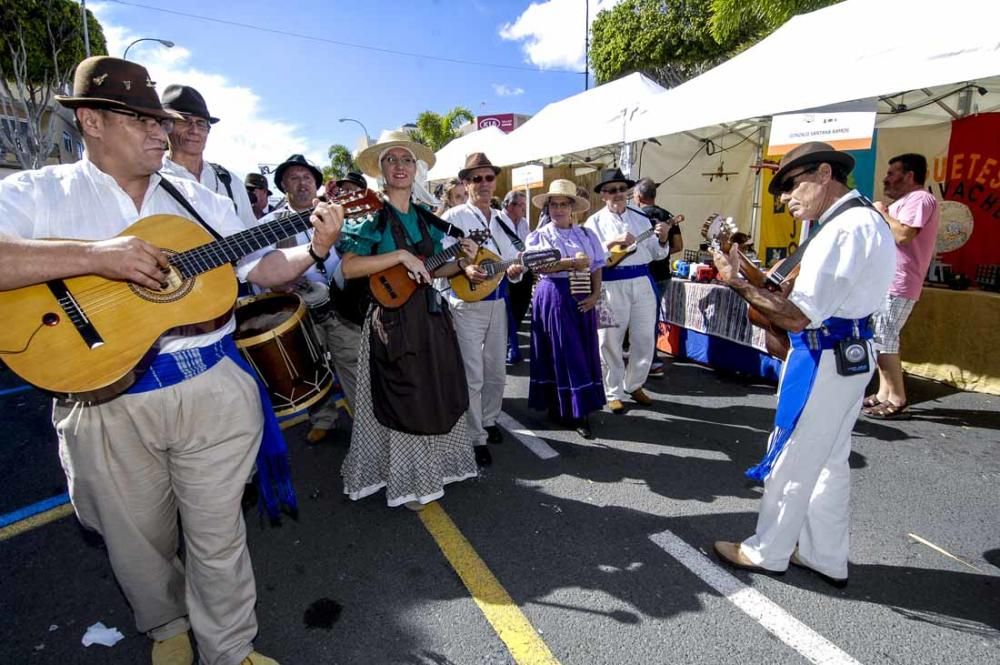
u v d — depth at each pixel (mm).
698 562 2463
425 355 2551
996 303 4371
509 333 5754
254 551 2646
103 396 1479
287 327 2197
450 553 2584
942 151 5547
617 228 4309
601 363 4219
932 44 3504
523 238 5625
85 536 2045
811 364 2031
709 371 5410
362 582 2402
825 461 2111
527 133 8539
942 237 5355
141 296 1560
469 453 3092
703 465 3428
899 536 2621
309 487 3262
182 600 1926
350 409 3713
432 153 2965
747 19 9734
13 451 3861
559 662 1949
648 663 1932
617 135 6363
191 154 2904
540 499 3051
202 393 1626
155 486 1692
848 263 1855
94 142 1530
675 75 17234
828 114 4035
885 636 2014
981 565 2406
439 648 2031
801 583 2297
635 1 16438
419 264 2443
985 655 1921
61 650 2068
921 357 4941
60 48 13742
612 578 2377
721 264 2096
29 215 1443
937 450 3527
